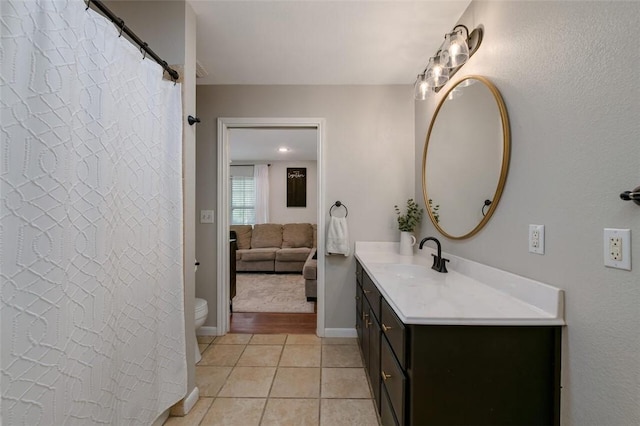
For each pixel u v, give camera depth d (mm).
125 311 1110
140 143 1183
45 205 786
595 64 773
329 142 2445
